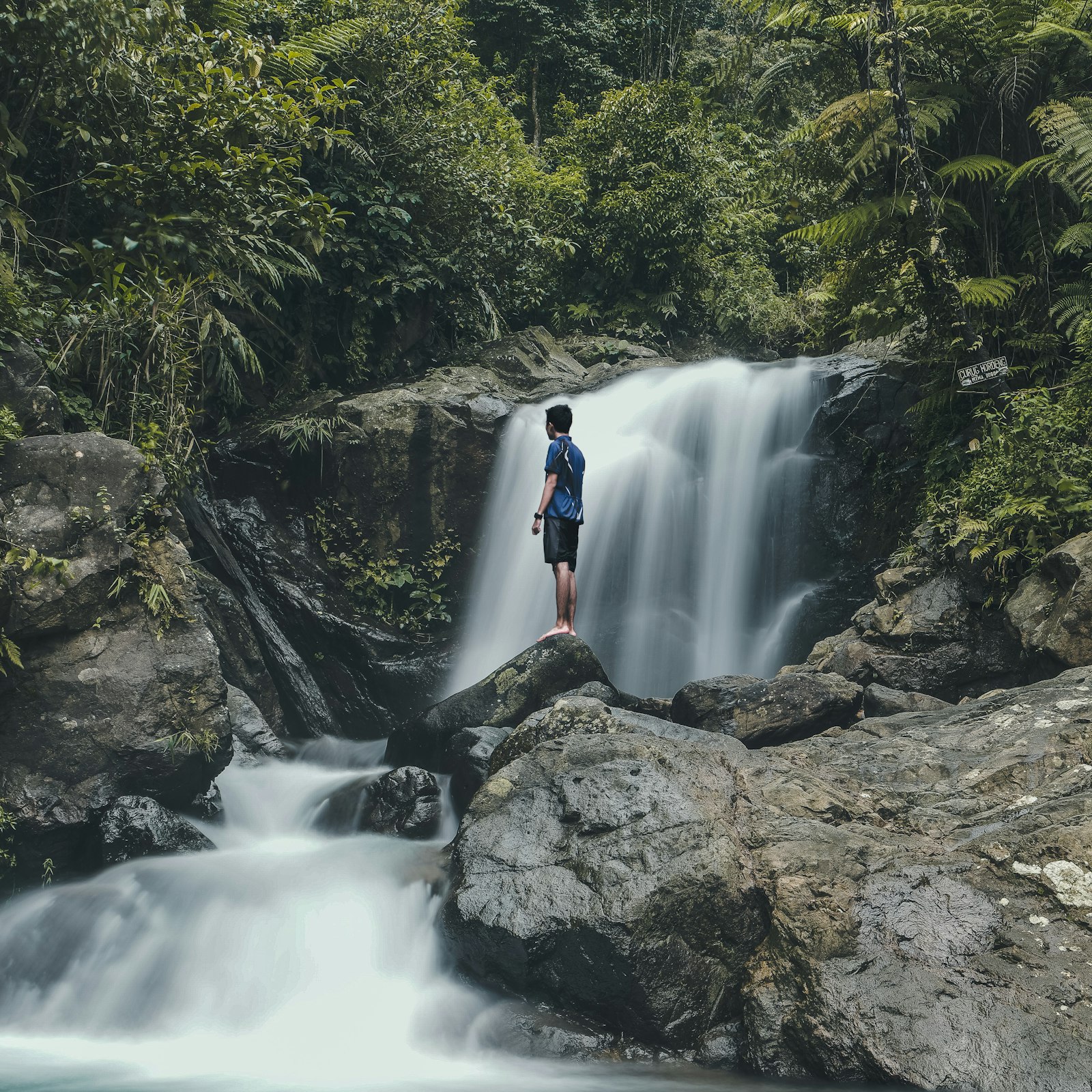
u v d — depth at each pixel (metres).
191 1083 4.17
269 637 10.39
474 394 12.03
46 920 5.50
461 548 11.52
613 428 12.07
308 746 9.52
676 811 4.62
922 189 8.74
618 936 4.19
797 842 4.53
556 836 4.70
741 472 11.29
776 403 11.34
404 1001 4.75
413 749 8.06
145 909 5.48
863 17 8.84
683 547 11.30
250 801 7.63
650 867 4.39
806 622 10.25
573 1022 4.37
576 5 24.09
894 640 7.75
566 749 5.31
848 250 10.31
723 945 4.34
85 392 7.86
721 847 4.48
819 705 6.80
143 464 6.50
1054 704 5.56
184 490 9.80
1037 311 9.16
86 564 6.11
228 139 8.09
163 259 7.99
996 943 3.99
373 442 11.23
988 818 4.73
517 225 14.02
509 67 23.61
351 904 5.32
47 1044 4.82
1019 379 9.16
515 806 4.93
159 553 6.53
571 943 4.31
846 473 10.68
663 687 10.88
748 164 18.80
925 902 4.18
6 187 7.81
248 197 8.38
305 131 8.91
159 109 8.02
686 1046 4.20
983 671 7.45
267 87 8.52
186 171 7.87
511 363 13.46
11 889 6.09
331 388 12.93
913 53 9.41
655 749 5.21
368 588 11.17
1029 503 7.31
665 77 23.08
